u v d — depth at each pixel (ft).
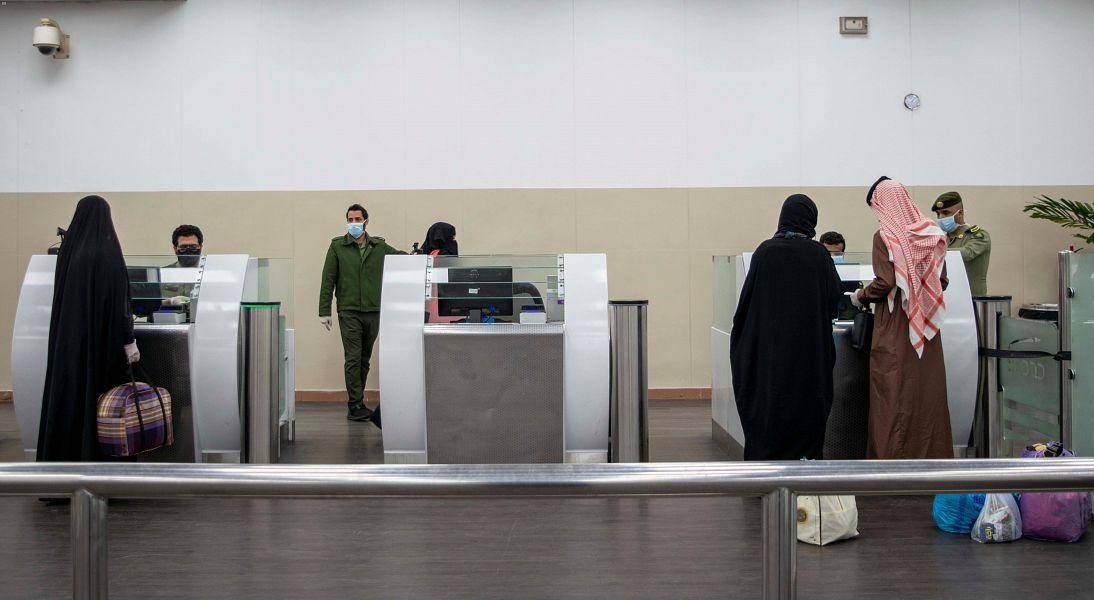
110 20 24.75
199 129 24.80
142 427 12.84
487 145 24.94
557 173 24.98
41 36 23.97
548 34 24.90
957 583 9.33
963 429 14.67
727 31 24.99
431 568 9.85
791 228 13.15
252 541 10.91
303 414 22.27
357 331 21.33
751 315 12.96
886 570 9.77
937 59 25.12
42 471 3.71
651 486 3.72
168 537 11.09
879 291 12.98
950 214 20.11
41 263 14.98
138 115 24.79
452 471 3.75
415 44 24.82
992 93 25.13
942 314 12.89
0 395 24.50
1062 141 25.22
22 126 24.80
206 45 24.77
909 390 12.85
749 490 3.74
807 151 25.08
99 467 3.72
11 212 24.80
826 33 25.03
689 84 25.03
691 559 10.16
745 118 25.04
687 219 25.07
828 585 9.28
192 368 14.69
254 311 15.01
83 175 24.82
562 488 3.71
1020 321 14.15
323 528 11.50
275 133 24.82
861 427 14.67
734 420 16.38
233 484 3.67
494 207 24.94
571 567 9.87
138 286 15.10
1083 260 12.67
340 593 9.04
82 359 12.79
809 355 12.44
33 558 10.30
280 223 24.85
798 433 12.46
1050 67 25.21
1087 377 12.64
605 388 14.07
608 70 24.95
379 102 24.84
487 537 11.07
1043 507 10.81
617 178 25.03
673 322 25.07
